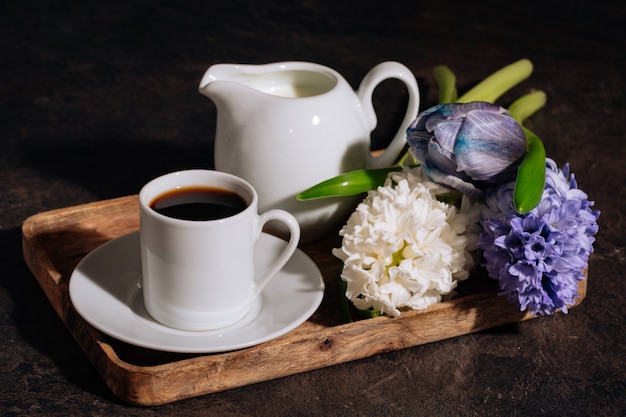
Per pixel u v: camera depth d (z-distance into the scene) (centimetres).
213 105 104
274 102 78
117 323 72
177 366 69
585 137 101
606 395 73
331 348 72
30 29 116
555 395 73
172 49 113
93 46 113
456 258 74
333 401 71
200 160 95
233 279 72
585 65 113
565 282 73
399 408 71
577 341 77
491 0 129
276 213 73
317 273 76
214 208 72
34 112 101
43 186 90
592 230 74
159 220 70
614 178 95
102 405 70
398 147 82
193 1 125
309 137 78
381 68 81
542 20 123
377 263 73
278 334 71
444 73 101
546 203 73
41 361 73
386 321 73
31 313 77
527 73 102
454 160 74
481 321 76
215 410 70
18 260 82
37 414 70
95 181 91
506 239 73
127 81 107
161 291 72
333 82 81
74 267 80
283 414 70
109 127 99
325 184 77
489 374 74
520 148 75
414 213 73
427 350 75
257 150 78
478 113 75
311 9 123
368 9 124
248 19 120
